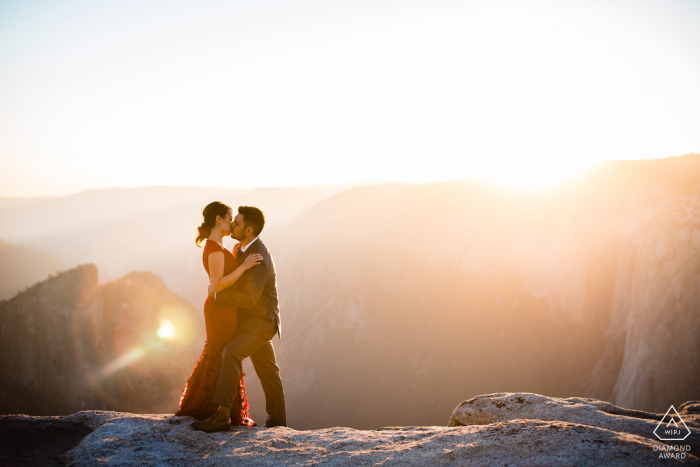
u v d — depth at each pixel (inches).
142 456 126.5
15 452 137.6
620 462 101.3
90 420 160.9
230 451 131.0
